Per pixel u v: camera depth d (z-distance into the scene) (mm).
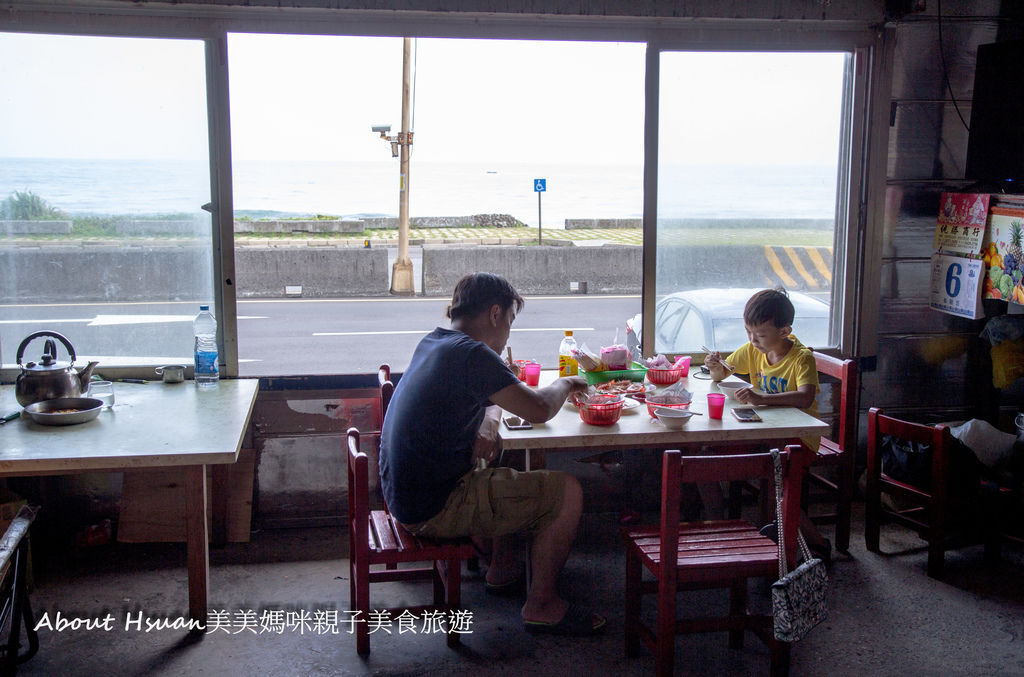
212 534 3373
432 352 2416
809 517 3299
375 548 2471
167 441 2531
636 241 19500
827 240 3787
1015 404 4027
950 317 3875
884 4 3537
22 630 2699
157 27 3170
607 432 2572
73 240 3320
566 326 10461
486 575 3078
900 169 3727
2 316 3328
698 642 2645
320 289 13375
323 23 3256
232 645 2602
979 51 3598
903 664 2492
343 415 3561
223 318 3438
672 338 3740
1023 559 3258
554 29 3406
